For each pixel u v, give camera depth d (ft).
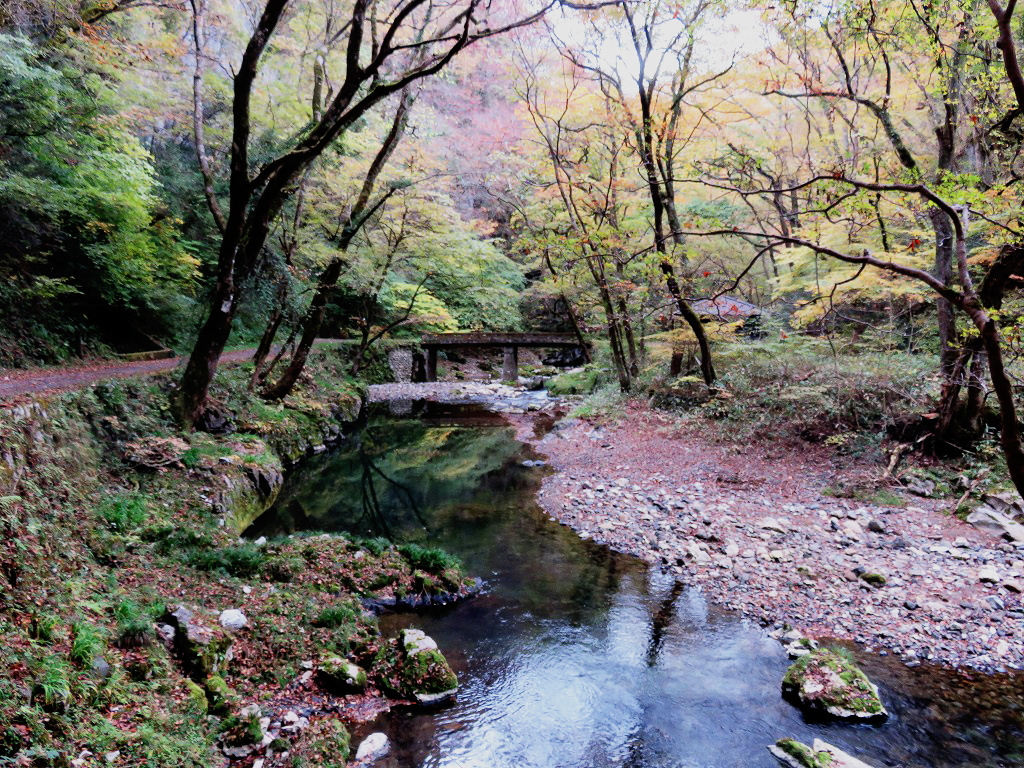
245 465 29.30
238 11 43.70
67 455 20.76
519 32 39.14
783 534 26.63
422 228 52.60
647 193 50.85
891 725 14.85
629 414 49.08
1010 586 20.77
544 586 22.99
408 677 15.98
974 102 26.13
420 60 36.63
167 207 41.45
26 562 14.03
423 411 66.59
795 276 40.68
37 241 33.53
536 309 98.27
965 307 8.39
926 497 28.84
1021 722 14.92
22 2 26.84
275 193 29.35
